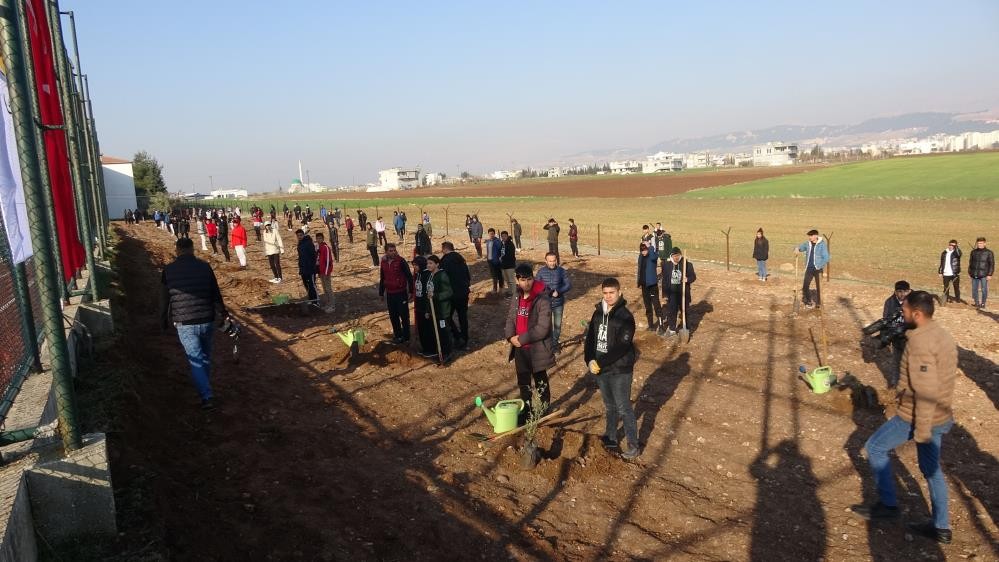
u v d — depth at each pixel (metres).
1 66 5.06
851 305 14.18
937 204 60.16
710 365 9.93
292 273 19.92
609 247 30.83
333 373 9.33
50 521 4.20
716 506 5.88
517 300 7.45
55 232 8.83
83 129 19.12
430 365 9.90
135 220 62.44
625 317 6.62
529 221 53.72
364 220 38.28
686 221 49.75
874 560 5.01
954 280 15.17
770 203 71.88
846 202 67.88
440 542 5.07
